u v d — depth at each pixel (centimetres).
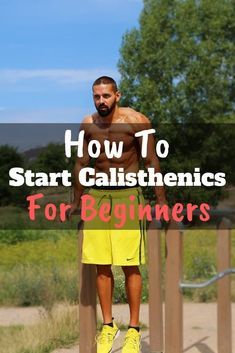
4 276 1155
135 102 3891
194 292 1016
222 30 3972
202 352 657
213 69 3853
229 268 546
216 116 3841
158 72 3909
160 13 3969
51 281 1074
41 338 716
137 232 527
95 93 523
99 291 544
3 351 689
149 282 579
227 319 552
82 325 562
